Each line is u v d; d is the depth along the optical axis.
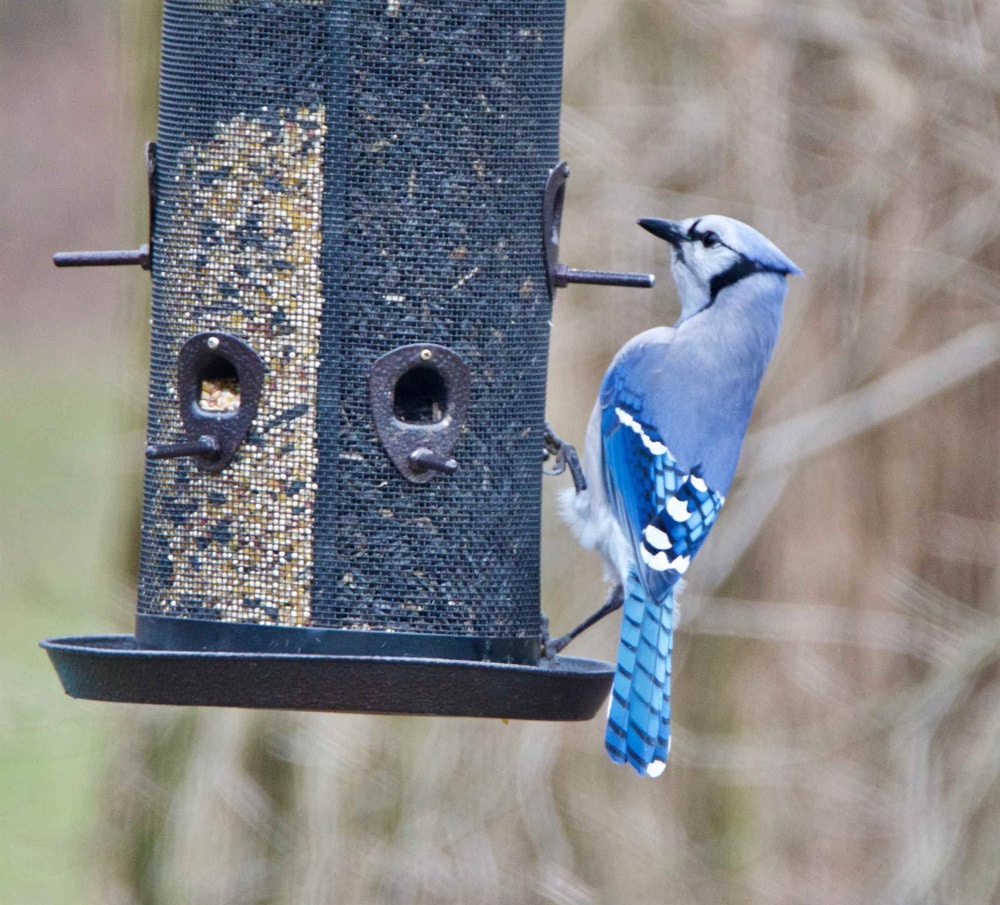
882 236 13.04
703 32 13.05
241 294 8.76
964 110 12.95
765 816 13.11
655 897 12.96
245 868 12.89
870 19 12.93
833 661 13.11
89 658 7.93
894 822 13.02
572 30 13.11
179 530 8.73
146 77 13.09
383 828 12.89
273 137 8.77
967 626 13.07
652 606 9.86
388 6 8.77
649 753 9.54
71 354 20.25
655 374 10.47
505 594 8.90
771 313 10.56
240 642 8.65
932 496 13.12
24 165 20.72
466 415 8.77
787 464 13.09
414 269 8.80
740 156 13.04
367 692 7.91
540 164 9.10
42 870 13.71
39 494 14.93
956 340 13.00
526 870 12.93
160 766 13.07
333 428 8.68
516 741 13.00
